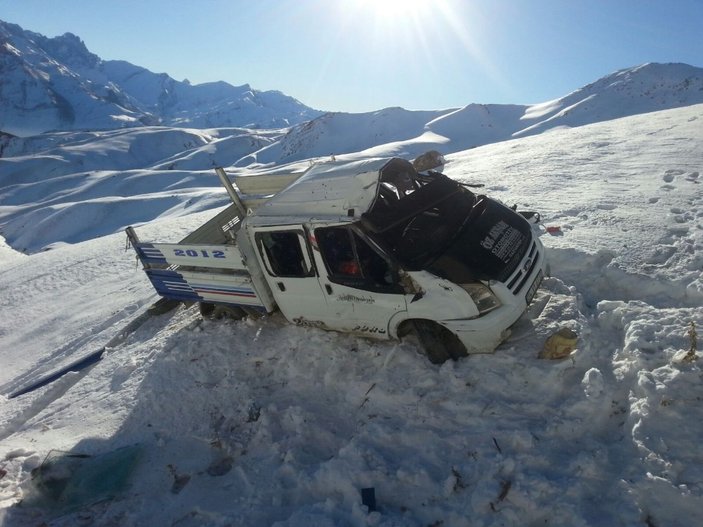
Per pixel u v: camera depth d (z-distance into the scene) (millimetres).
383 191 6145
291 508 4520
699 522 3377
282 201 6484
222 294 7453
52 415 7355
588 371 4734
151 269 8211
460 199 6090
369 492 4320
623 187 10195
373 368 5977
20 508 5254
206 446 5613
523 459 4180
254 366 6734
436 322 5410
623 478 3764
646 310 5449
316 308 6441
